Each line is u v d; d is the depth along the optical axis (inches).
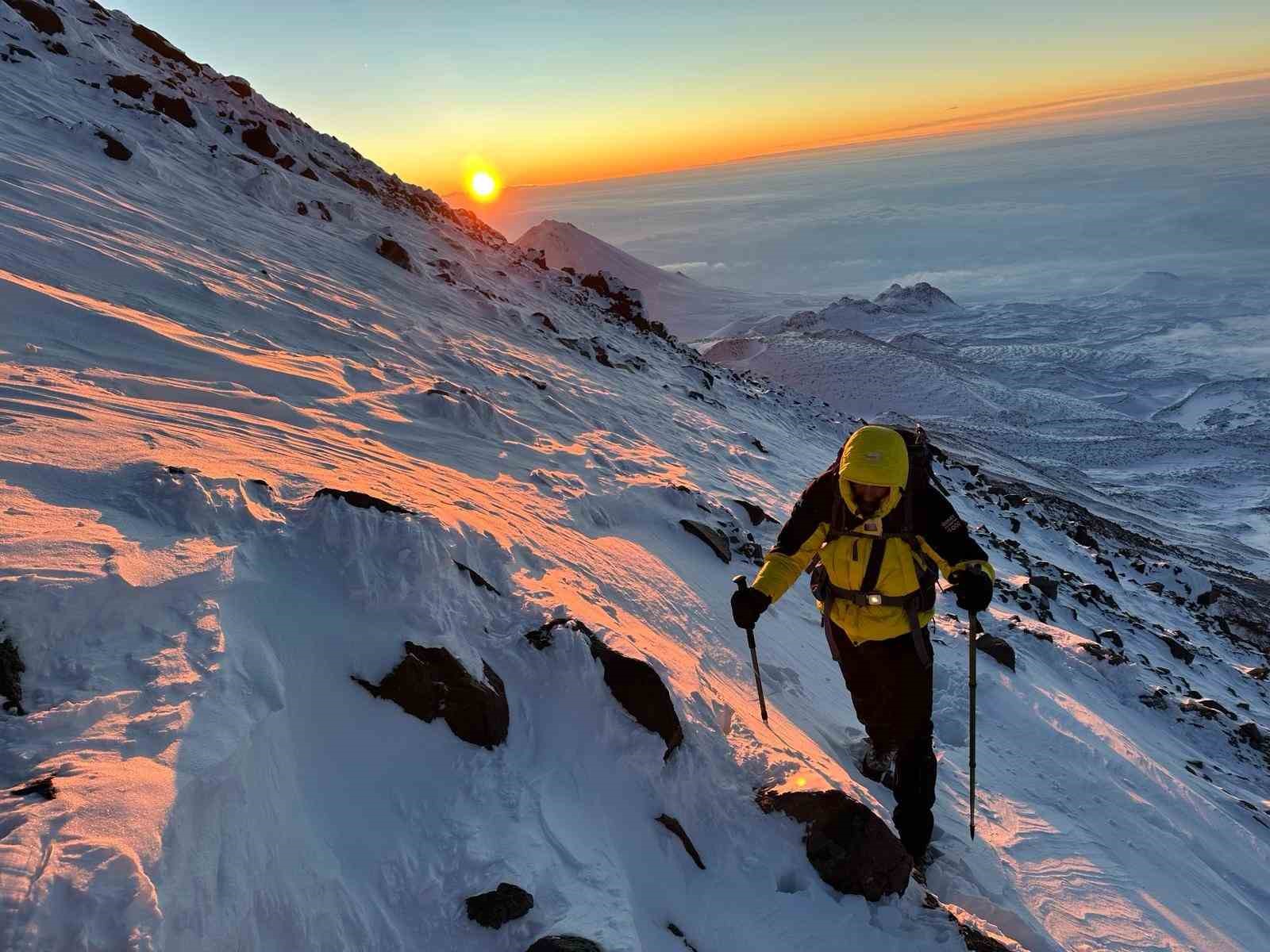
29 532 100.4
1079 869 147.6
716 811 117.3
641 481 289.9
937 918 111.3
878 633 127.5
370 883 84.2
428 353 387.5
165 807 71.2
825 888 110.3
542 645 119.0
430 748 100.3
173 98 658.2
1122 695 297.3
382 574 113.4
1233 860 179.2
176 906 66.9
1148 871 157.2
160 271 320.2
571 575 165.2
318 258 495.2
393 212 831.1
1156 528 3078.2
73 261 293.4
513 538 164.1
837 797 115.4
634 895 98.9
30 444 128.7
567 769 107.4
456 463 238.8
